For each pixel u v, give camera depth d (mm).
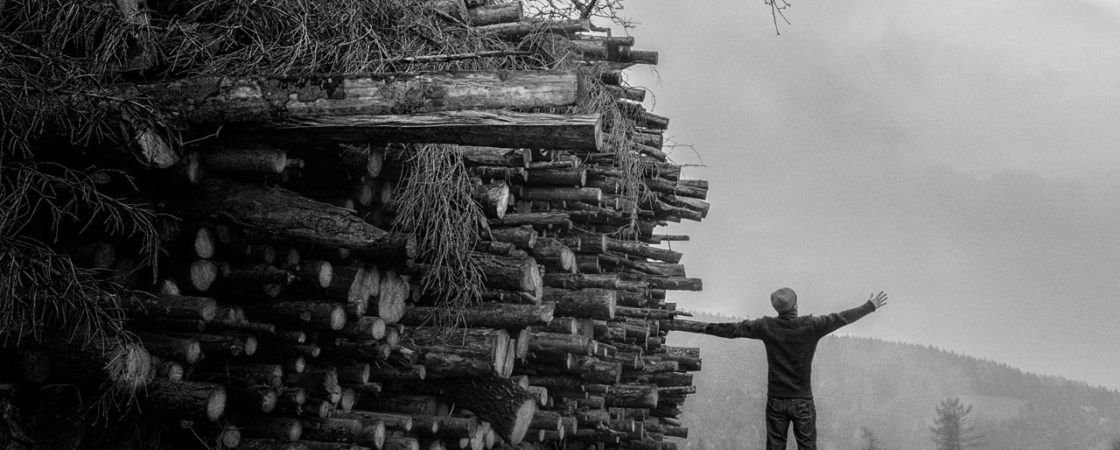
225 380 4430
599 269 7926
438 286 5289
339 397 4805
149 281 4234
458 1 5285
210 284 4352
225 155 3855
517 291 5207
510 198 6199
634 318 8648
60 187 3686
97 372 3834
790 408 6148
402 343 5234
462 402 5535
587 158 7141
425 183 4582
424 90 3271
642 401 8258
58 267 3730
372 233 4133
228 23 4301
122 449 4215
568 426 6898
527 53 3525
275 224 4043
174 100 3510
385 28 4316
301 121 3590
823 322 6164
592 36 7039
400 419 5062
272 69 3922
